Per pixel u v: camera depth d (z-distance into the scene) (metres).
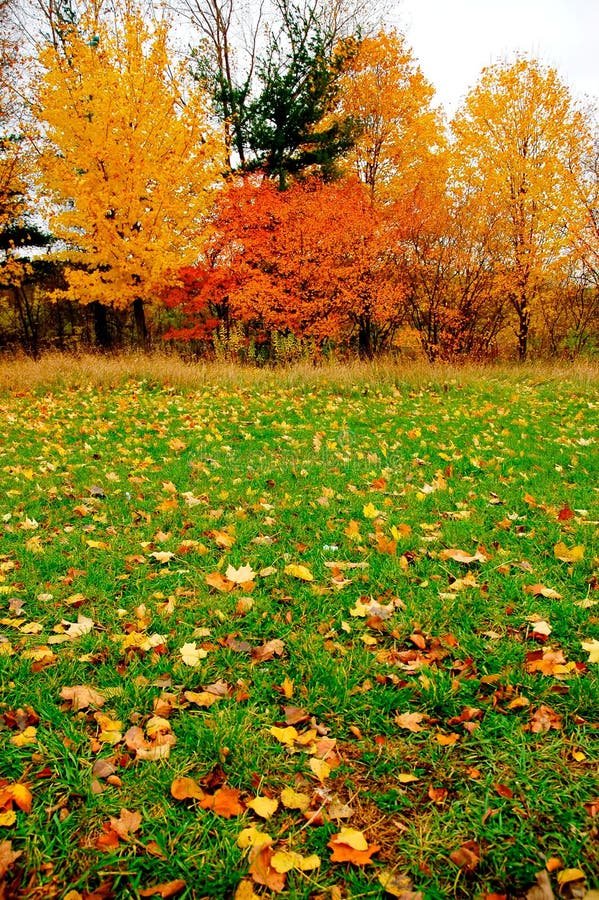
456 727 1.77
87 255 12.32
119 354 12.38
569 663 1.98
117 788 1.55
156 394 8.74
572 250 13.48
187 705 1.88
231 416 7.02
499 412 7.02
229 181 13.57
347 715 1.84
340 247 13.05
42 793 1.53
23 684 1.98
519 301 14.61
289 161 14.84
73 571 2.82
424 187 13.98
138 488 4.21
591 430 5.88
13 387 9.17
